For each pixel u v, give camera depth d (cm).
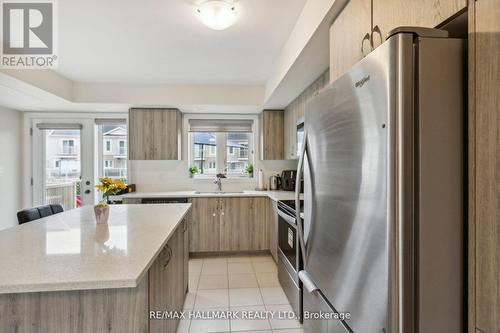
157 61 304
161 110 412
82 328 113
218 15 197
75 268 114
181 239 238
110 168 451
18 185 429
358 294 99
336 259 115
